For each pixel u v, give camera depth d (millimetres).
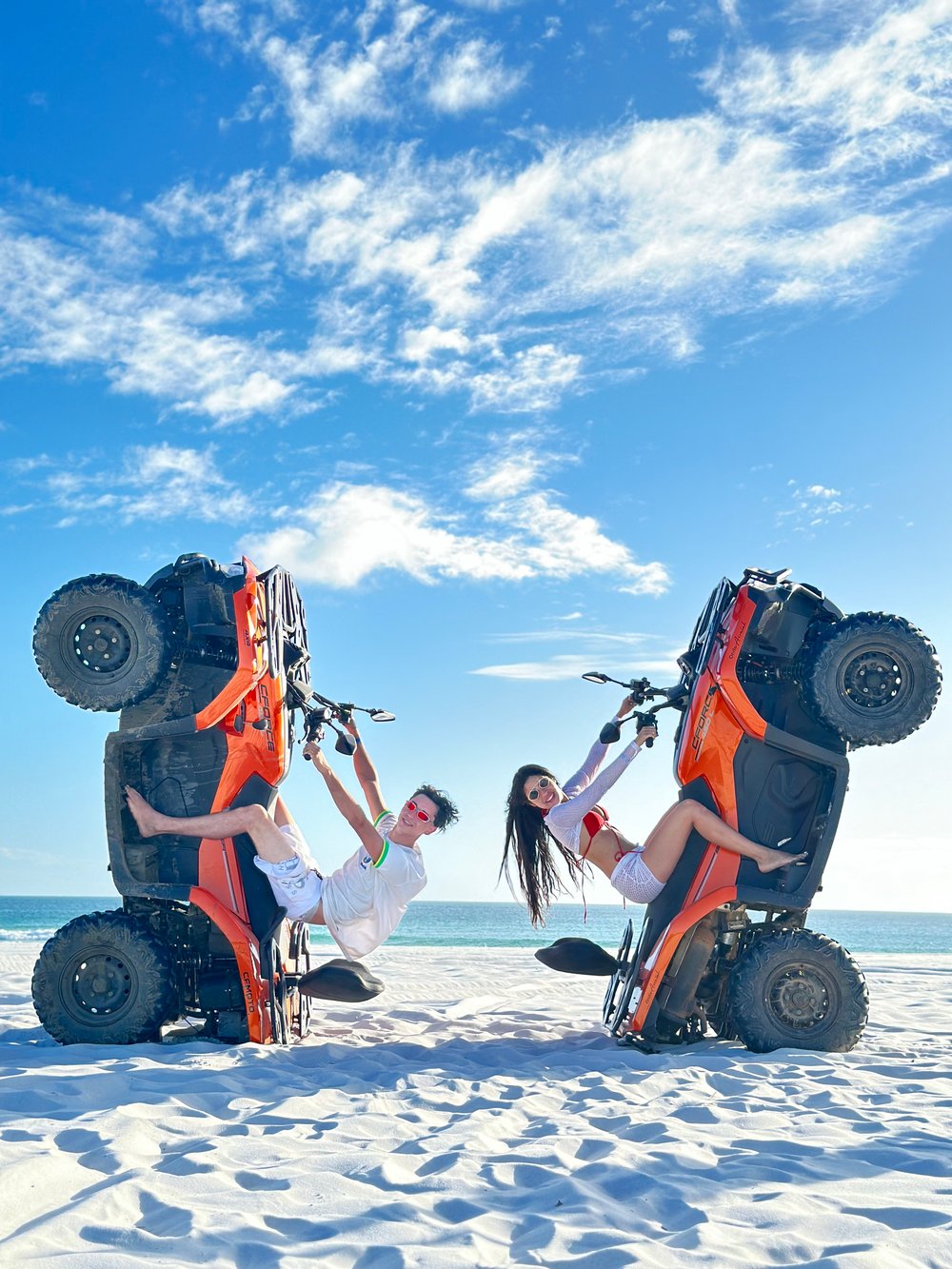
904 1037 6391
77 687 5727
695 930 5902
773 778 6031
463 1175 3016
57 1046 5383
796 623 5941
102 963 5633
